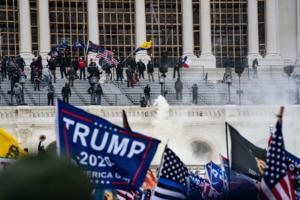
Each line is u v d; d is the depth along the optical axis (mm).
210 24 114125
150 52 113125
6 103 91188
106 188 20781
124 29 113562
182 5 113562
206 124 87812
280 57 112812
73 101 91812
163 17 114375
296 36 114438
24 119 84875
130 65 97125
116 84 97125
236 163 29109
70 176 9031
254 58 112188
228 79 95938
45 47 110562
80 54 111688
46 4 110562
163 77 94250
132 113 86688
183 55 112500
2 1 110375
